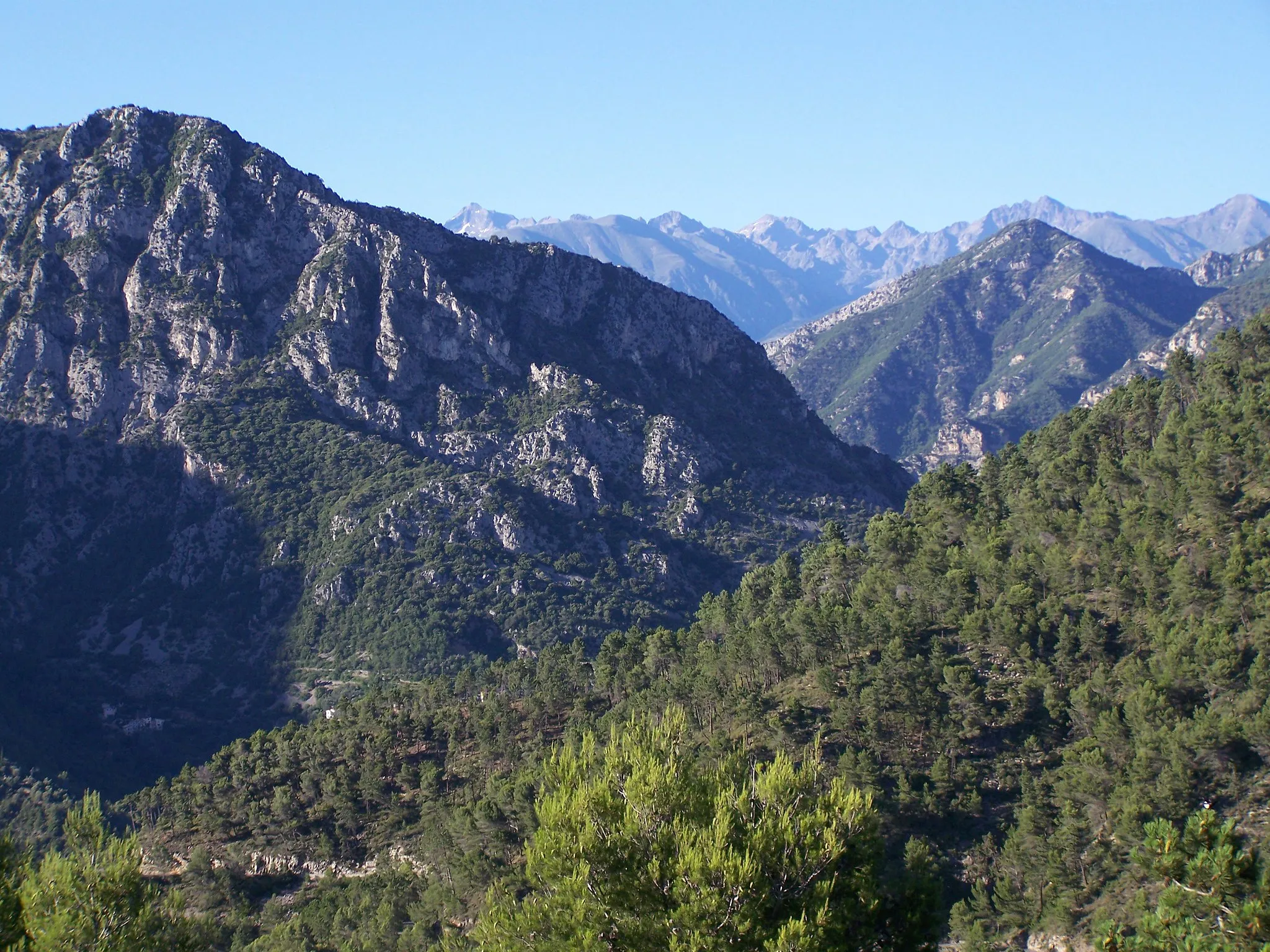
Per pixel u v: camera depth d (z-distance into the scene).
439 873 108.50
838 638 129.62
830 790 52.34
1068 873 91.06
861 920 47.84
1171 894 51.50
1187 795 90.19
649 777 51.16
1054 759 105.50
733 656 132.12
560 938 47.53
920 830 102.00
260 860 125.69
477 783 127.62
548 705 142.75
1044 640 119.12
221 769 149.00
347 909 106.25
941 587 132.38
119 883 54.34
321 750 142.75
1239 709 95.56
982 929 87.06
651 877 47.84
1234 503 122.62
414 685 182.75
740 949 44.97
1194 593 112.06
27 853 56.75
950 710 113.12
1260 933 47.22
